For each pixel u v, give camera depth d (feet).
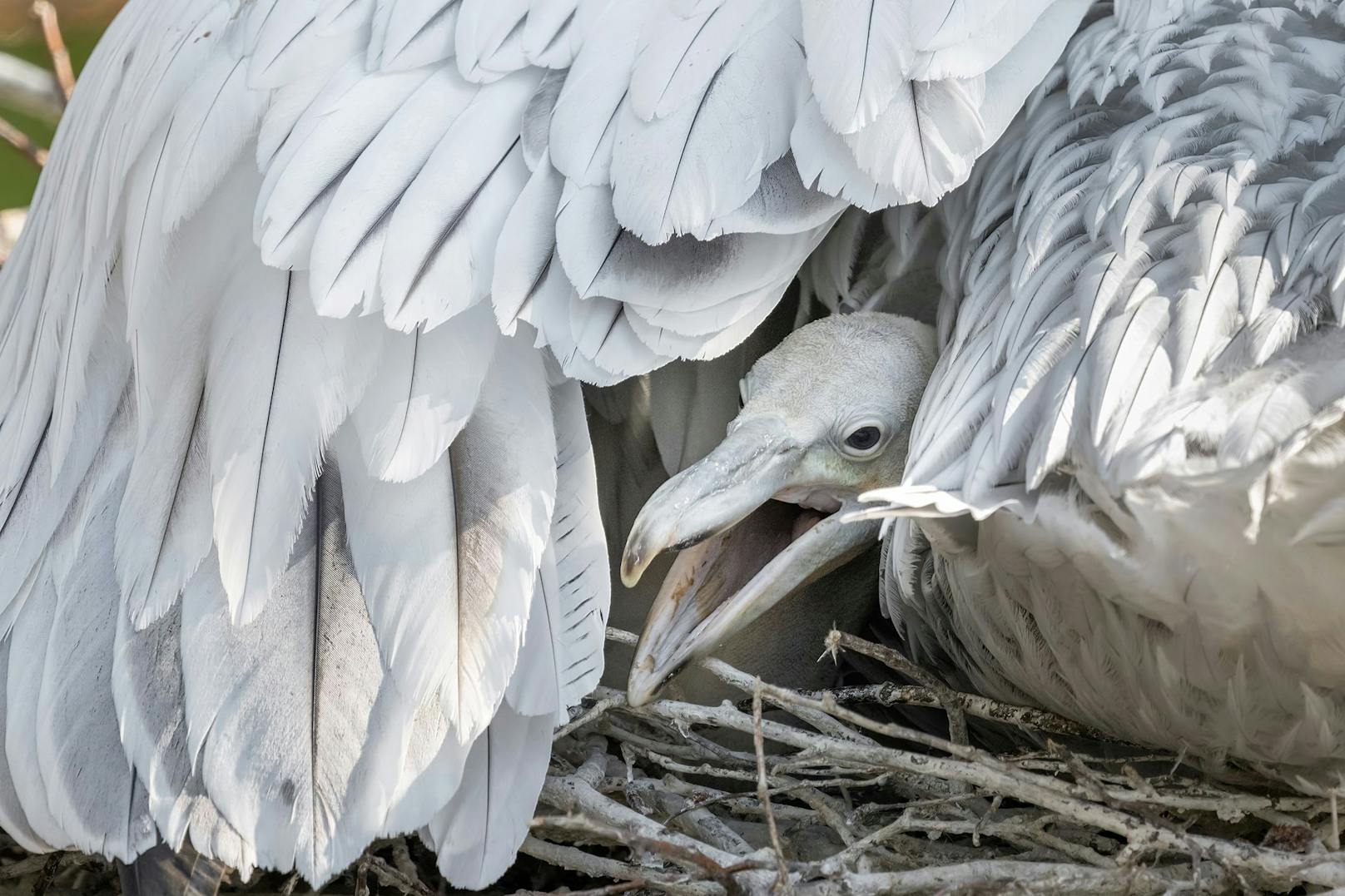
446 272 9.21
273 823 9.21
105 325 10.62
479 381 9.61
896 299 12.39
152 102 10.49
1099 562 9.00
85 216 11.23
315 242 9.21
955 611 11.29
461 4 9.98
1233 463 8.21
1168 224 9.38
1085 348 8.96
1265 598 8.95
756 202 9.39
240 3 10.59
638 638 11.98
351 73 9.86
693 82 9.48
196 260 10.04
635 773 12.17
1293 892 11.37
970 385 9.73
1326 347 8.64
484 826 9.69
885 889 9.75
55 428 10.66
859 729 12.73
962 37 9.55
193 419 9.85
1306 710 9.67
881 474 11.41
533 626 9.75
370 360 9.54
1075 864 10.37
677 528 10.76
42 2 19.84
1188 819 11.05
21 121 23.89
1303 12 10.20
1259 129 9.61
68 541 10.25
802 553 11.46
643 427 12.57
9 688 9.93
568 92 9.59
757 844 11.75
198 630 9.49
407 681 9.36
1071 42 10.82
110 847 9.28
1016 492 8.94
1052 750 10.83
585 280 9.14
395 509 9.55
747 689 11.17
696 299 9.31
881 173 9.34
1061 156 10.19
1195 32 10.27
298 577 9.48
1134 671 9.94
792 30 9.70
